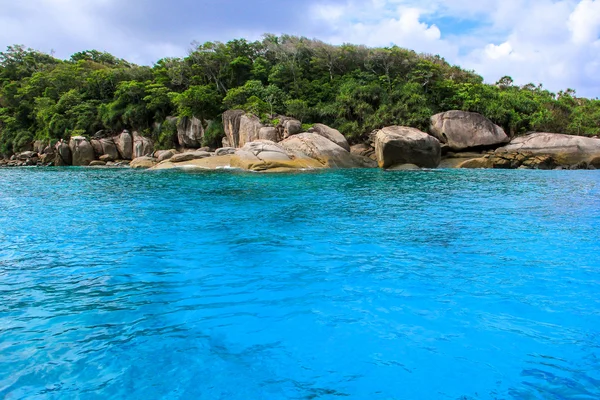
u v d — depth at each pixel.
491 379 2.93
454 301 4.35
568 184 15.74
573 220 8.63
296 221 8.62
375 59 42.38
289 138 26.12
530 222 8.43
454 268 5.44
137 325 3.83
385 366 3.11
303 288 4.76
